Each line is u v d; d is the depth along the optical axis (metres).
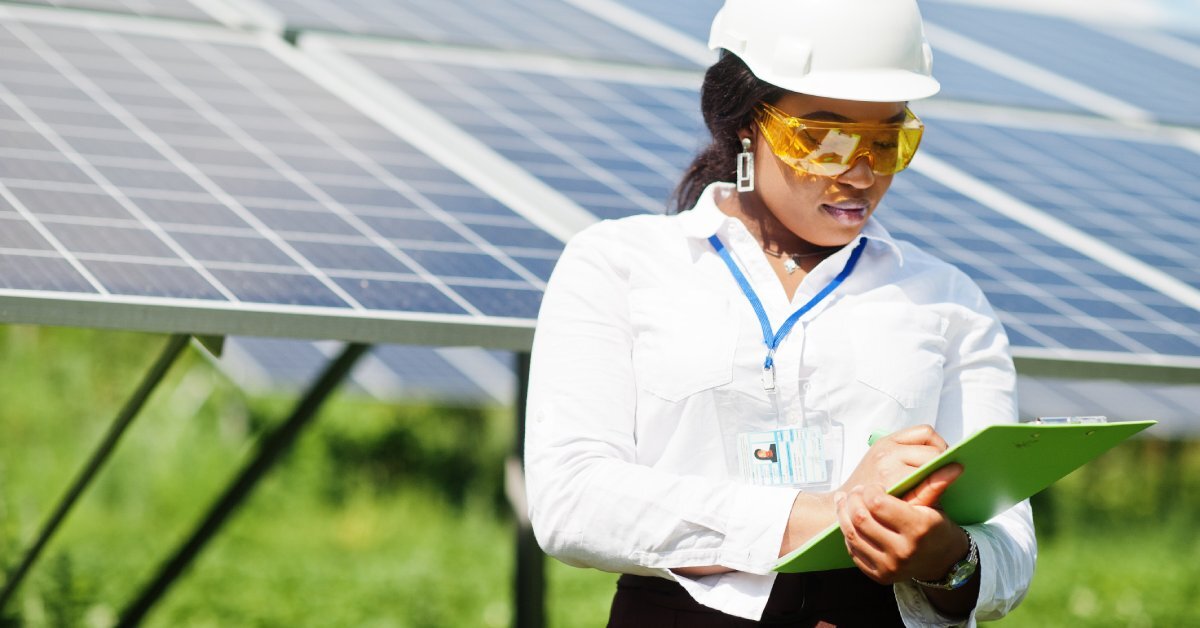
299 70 6.67
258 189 5.15
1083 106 8.97
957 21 11.12
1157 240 6.46
